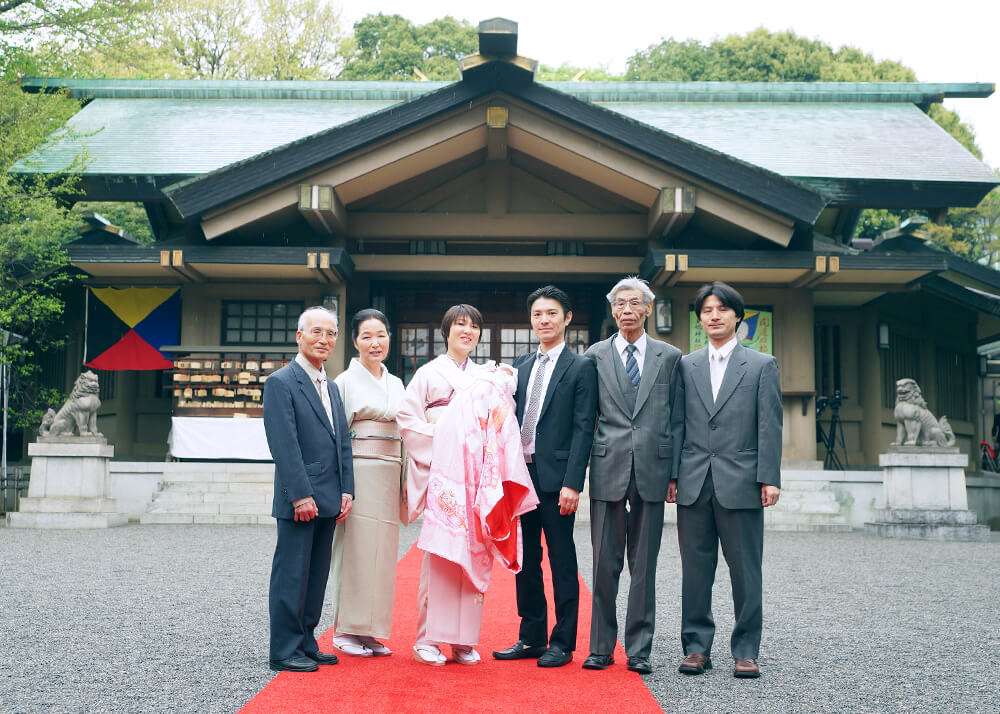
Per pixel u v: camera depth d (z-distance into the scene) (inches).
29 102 500.4
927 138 579.8
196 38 1067.3
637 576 154.3
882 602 218.7
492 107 434.6
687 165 438.3
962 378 636.1
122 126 581.6
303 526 152.9
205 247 441.4
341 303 476.1
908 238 529.0
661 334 476.1
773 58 1071.0
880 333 533.6
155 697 131.1
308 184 437.7
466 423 158.6
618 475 154.8
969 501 520.4
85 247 445.1
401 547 324.2
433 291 539.8
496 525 153.5
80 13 667.4
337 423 161.2
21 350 484.4
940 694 136.9
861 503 424.5
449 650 169.2
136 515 425.7
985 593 232.7
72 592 220.7
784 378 478.3
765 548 333.7
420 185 489.1
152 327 502.6
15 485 482.9
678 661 159.5
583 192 492.7
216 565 269.7
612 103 662.5
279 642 149.5
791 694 136.5
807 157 538.0
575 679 144.3
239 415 445.7
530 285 539.5
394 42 1165.7
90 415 405.1
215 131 578.6
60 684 138.3
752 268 443.2
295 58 1095.6
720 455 155.3
